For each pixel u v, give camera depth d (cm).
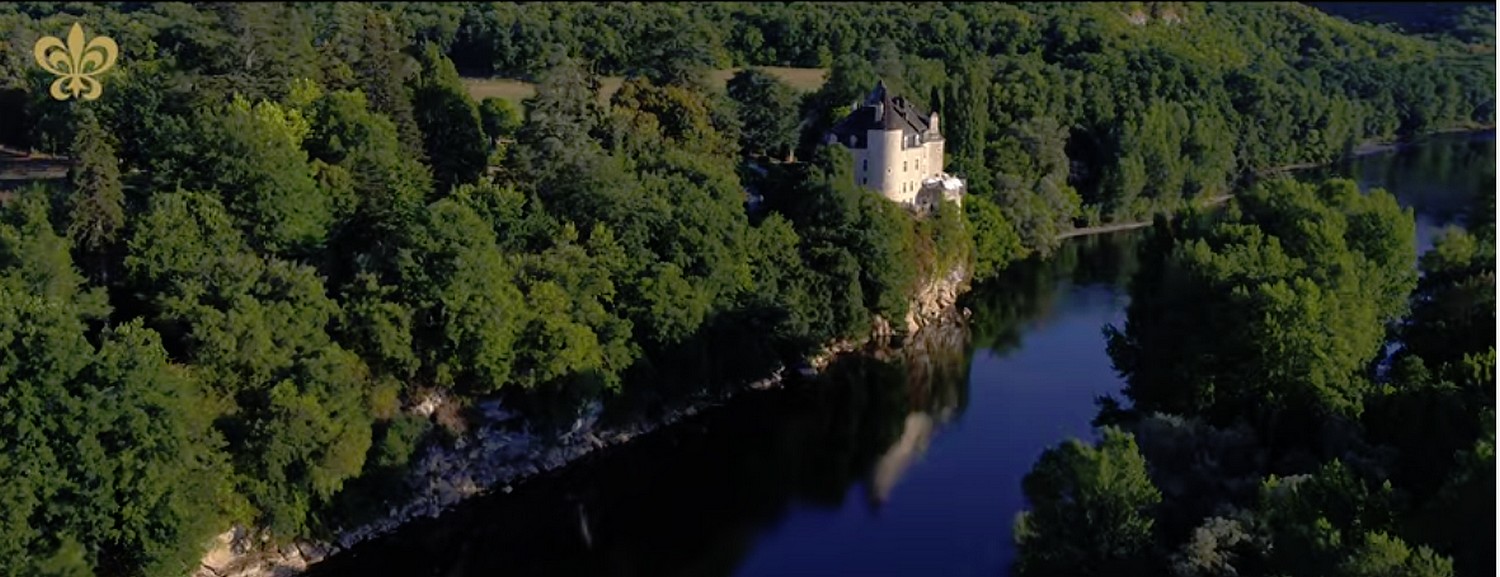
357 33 12331
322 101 10344
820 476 8706
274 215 8719
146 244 7962
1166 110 19075
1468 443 5625
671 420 9581
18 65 12356
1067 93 19025
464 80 17725
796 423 9675
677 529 7956
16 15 15375
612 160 10462
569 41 18100
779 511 8162
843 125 14012
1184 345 8006
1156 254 10188
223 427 7156
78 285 7812
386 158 9806
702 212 10144
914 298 12238
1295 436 7094
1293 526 4962
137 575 6581
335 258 9125
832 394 10306
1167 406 8025
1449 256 9400
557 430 8800
